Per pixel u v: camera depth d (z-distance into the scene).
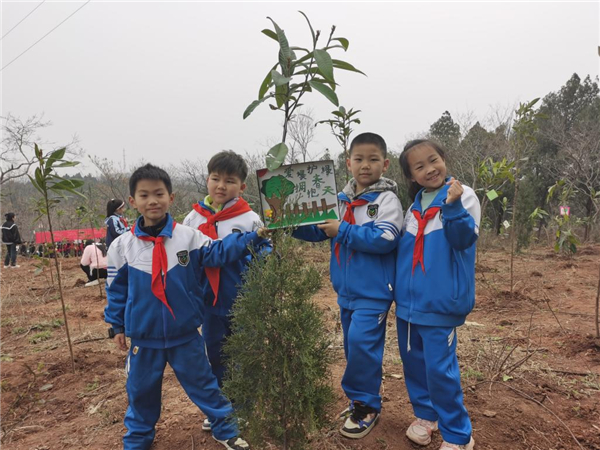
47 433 2.68
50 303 6.55
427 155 2.15
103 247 7.10
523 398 2.74
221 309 2.47
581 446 2.21
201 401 2.28
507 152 12.95
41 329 5.09
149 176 2.15
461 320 2.12
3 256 14.59
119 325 2.27
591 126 18.09
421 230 2.15
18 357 4.13
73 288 7.70
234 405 1.82
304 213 1.97
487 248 11.53
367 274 2.30
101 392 3.23
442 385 2.07
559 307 4.95
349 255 2.37
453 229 1.91
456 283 2.05
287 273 1.69
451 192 1.88
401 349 2.34
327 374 1.85
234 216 2.55
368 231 2.22
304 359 1.61
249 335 1.73
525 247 10.44
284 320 1.66
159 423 2.68
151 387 2.24
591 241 13.38
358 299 2.33
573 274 6.95
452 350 2.13
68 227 13.84
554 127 20.55
